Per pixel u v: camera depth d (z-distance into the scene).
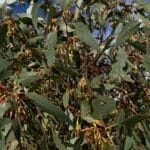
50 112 1.19
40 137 1.30
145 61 1.49
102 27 1.68
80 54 1.61
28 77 1.30
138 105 1.62
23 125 1.24
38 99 1.19
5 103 1.20
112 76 1.42
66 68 1.34
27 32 1.51
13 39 1.55
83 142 1.22
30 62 1.51
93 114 1.21
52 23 1.50
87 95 1.39
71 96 1.45
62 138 1.47
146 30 1.57
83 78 1.40
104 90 1.57
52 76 1.38
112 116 1.36
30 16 1.51
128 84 1.65
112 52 1.43
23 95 1.22
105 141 1.17
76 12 1.58
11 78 1.31
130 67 1.58
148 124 1.40
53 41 1.33
